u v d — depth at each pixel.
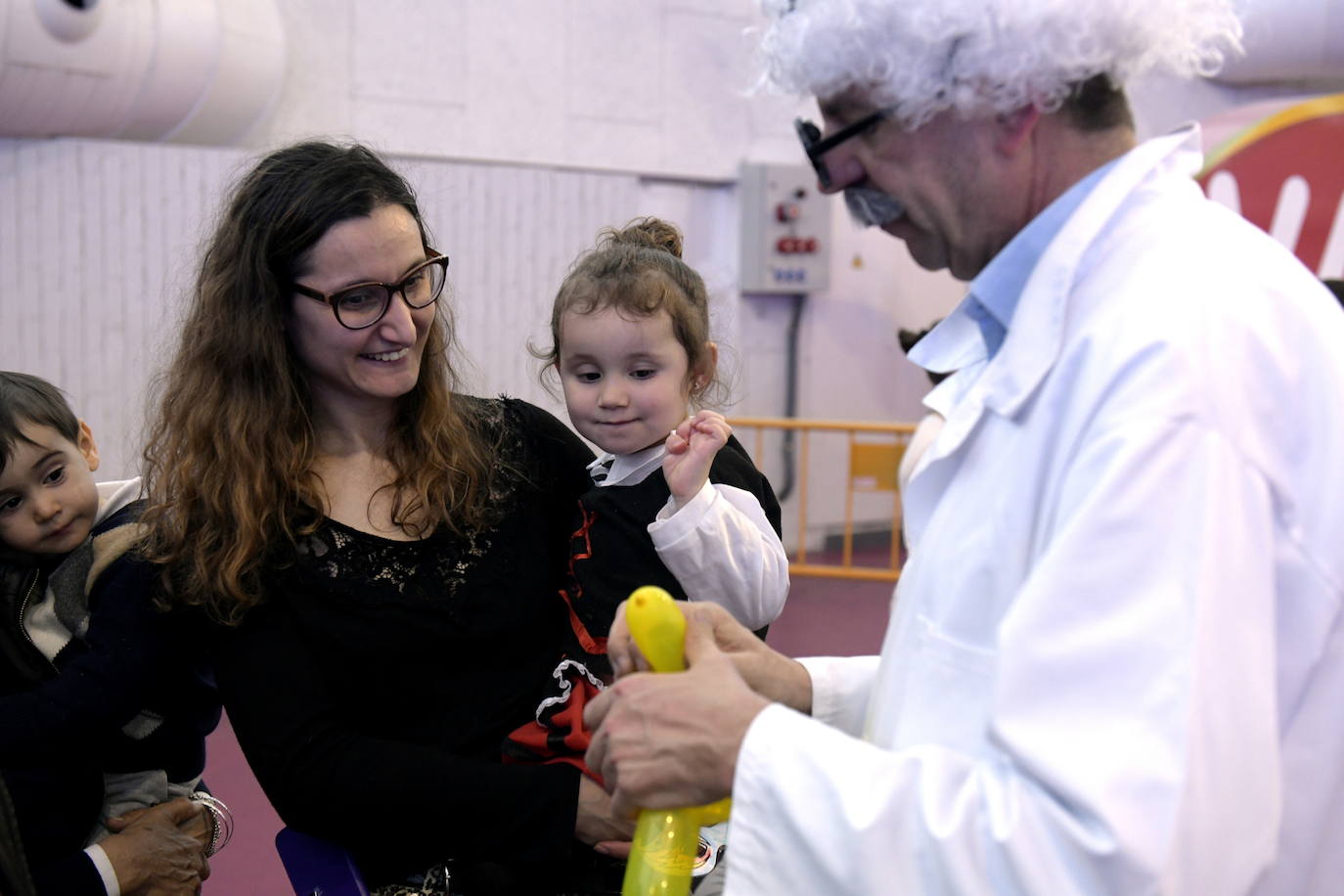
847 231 6.45
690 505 1.54
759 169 6.02
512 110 5.48
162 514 1.55
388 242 1.47
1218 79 6.06
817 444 6.57
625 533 1.62
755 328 6.33
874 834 0.93
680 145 5.96
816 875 0.96
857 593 5.79
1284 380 0.93
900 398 6.79
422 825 1.44
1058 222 1.06
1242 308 0.94
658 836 1.16
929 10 0.97
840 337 6.54
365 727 1.53
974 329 1.20
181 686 1.72
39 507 1.60
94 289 4.51
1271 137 6.02
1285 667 0.94
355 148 1.56
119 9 3.91
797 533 6.58
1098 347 0.97
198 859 1.66
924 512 1.14
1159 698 0.85
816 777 0.97
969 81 1.00
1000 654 0.91
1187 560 0.87
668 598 1.14
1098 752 0.85
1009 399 1.03
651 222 2.02
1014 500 1.00
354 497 1.57
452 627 1.54
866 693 1.35
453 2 5.27
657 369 1.65
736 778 1.00
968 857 0.90
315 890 1.48
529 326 5.52
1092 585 0.88
